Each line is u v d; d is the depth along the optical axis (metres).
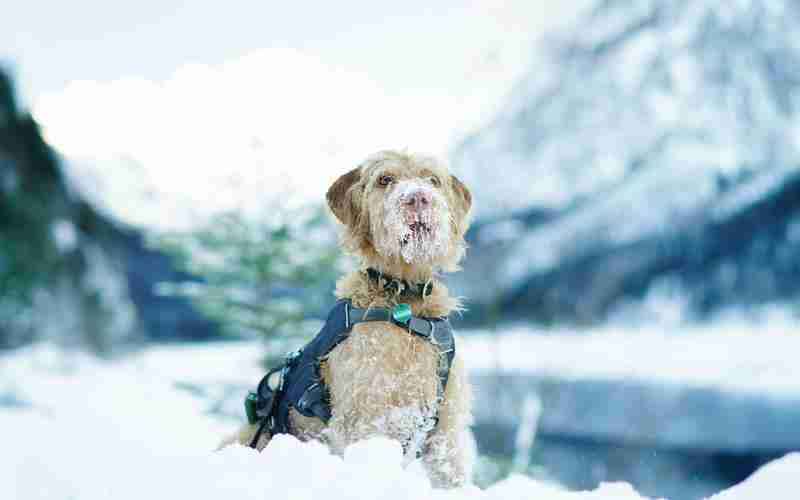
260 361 7.47
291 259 7.36
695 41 28.39
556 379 12.05
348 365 2.78
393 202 2.95
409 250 2.92
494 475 7.38
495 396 10.75
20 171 20.09
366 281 3.07
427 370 2.83
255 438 3.18
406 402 2.78
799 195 24.02
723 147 26.27
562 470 12.98
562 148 27.84
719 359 16.66
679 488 13.70
